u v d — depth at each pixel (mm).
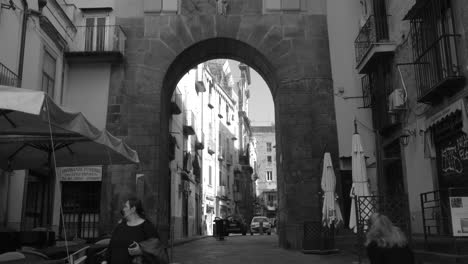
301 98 17984
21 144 9758
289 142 17734
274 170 87812
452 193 10578
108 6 18750
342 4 18750
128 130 17656
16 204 13156
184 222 30891
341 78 18078
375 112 16500
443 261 9000
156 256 4930
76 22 18594
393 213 10016
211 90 42344
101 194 17094
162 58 18297
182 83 30141
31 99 6020
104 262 4984
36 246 9586
